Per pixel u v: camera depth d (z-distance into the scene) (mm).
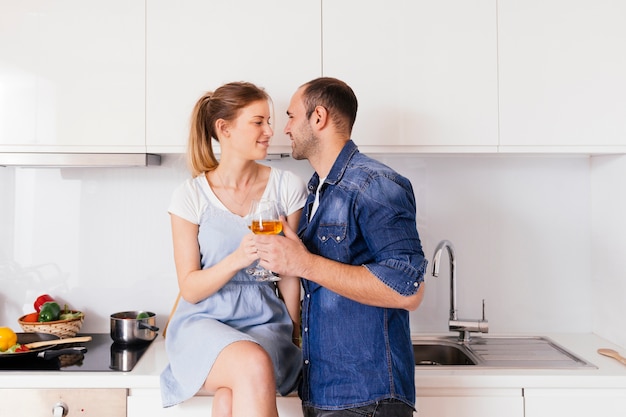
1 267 2436
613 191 2309
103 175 2449
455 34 2143
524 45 2150
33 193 2438
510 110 2150
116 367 1980
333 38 2135
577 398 1923
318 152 1728
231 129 1812
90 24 2127
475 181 2482
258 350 1562
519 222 2490
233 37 2129
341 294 1552
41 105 2125
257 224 1597
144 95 2133
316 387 1638
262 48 2131
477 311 2490
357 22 2135
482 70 2148
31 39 2119
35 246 2443
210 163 1946
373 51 2137
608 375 1926
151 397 1905
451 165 2477
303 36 2135
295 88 2137
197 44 2129
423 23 2141
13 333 2109
